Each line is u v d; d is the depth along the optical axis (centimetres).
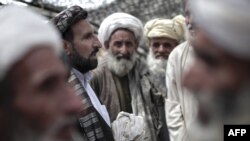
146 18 787
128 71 401
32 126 112
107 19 427
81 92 291
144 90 398
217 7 95
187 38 369
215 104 98
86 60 312
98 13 706
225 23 95
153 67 492
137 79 402
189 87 100
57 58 115
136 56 414
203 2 97
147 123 387
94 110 290
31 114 112
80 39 314
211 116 99
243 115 97
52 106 113
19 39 110
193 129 102
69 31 312
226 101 97
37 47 111
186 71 100
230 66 96
